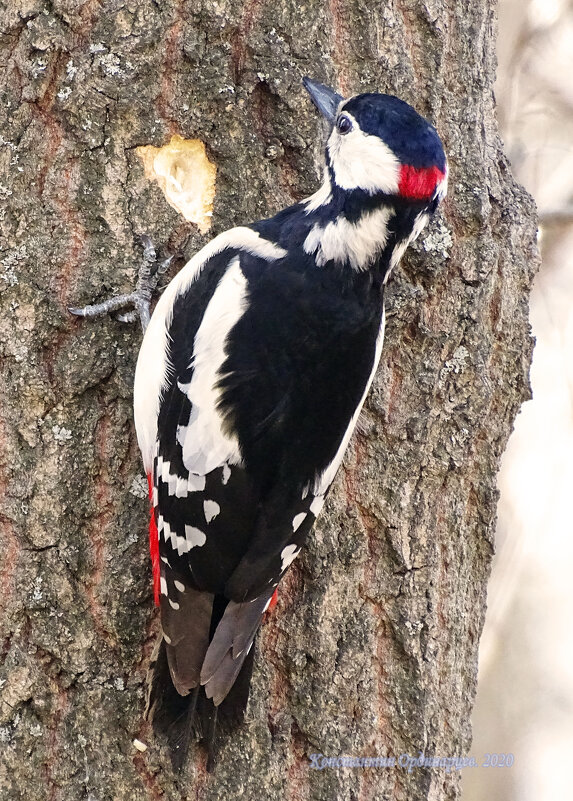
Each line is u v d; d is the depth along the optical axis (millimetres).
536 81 13320
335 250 6820
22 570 6848
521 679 14156
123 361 7055
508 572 14336
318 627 7258
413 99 7641
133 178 7102
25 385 6895
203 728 6758
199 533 6543
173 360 6801
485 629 14242
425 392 7531
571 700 13906
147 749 6871
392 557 7457
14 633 6824
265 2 7273
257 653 7215
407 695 7465
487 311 7730
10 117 6973
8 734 6762
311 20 7344
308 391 6578
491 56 8180
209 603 6586
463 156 7719
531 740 13945
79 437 6977
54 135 7008
